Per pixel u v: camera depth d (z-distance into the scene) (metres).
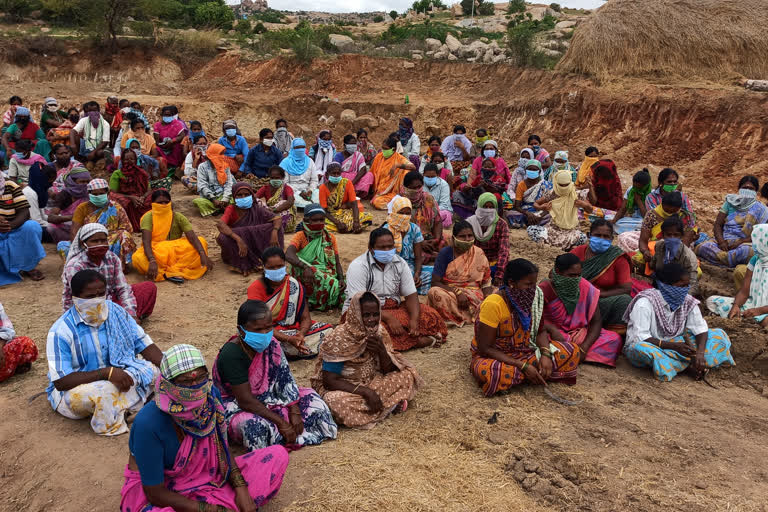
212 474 3.85
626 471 4.69
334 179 11.50
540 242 11.29
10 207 8.51
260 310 4.43
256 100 26.94
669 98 18.78
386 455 4.83
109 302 5.35
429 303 7.67
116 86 29.59
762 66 19.73
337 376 5.36
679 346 6.31
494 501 4.31
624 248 9.77
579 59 21.84
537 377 5.84
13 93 27.53
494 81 26.62
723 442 5.14
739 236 9.47
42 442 4.96
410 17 62.41
